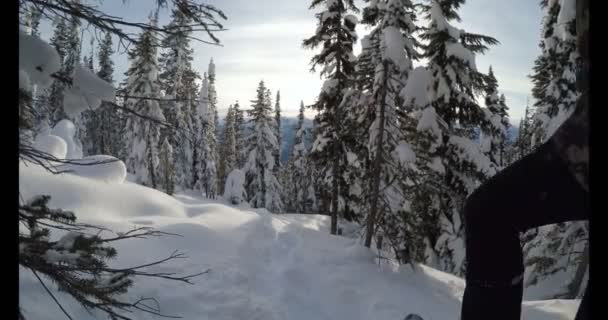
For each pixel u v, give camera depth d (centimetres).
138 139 3428
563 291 1250
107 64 3309
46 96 265
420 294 909
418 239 1322
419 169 1296
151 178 3444
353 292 848
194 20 309
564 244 1184
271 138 4091
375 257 1079
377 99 1305
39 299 480
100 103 273
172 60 2956
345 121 1706
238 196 3847
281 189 4391
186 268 793
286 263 988
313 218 2559
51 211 273
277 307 725
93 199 1138
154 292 652
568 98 1321
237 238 1141
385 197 1255
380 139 1236
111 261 721
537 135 1450
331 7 2006
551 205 90
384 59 1195
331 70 2023
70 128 1862
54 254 260
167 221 1116
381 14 1360
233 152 6125
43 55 234
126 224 995
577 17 80
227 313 663
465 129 1603
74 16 270
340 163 2177
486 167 1410
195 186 4203
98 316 506
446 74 1448
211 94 4862
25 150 254
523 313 719
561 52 1334
